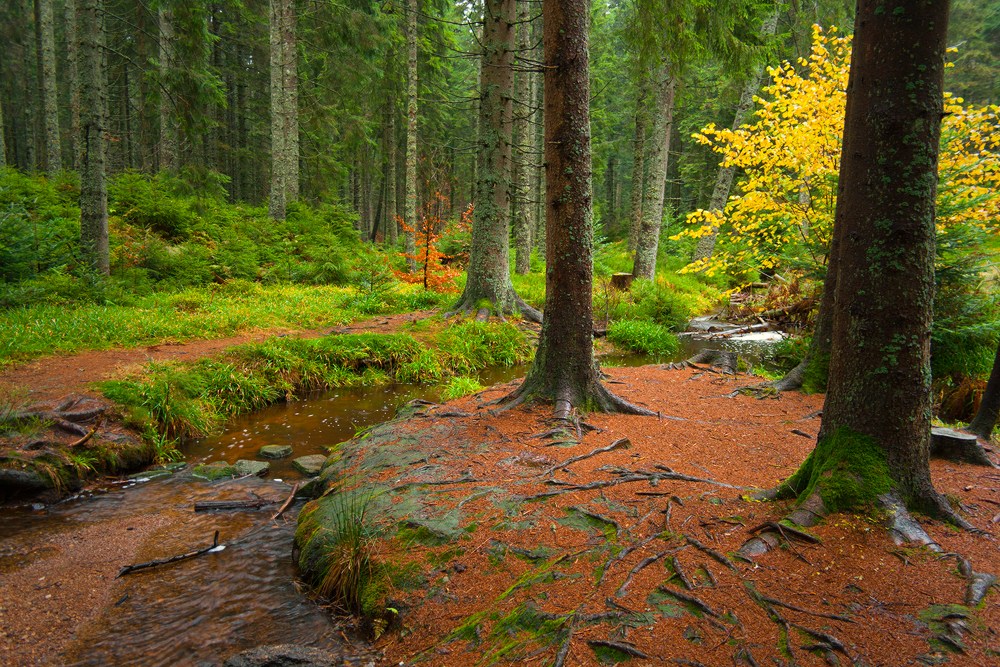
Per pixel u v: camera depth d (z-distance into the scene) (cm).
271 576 378
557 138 541
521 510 370
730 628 241
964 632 230
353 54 2102
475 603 295
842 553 288
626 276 1698
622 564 296
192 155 2286
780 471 429
